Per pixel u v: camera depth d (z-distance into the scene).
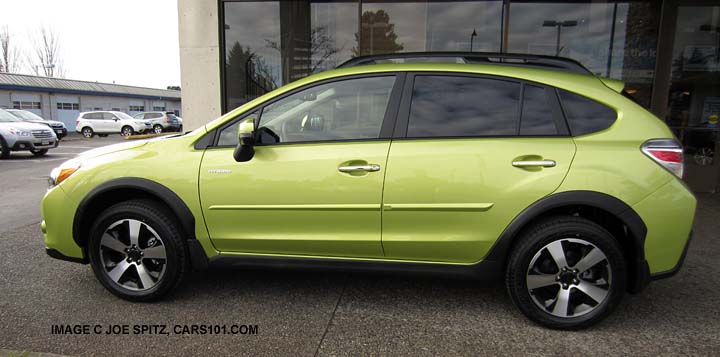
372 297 3.29
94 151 3.38
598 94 2.77
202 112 7.67
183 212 3.00
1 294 3.34
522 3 7.15
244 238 3.01
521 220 2.69
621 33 7.12
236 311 3.07
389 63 3.03
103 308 3.11
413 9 7.42
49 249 3.27
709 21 6.97
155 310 3.08
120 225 3.13
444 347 2.62
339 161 2.84
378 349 2.60
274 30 7.71
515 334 2.77
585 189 2.63
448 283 3.55
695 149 7.24
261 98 3.07
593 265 2.71
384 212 2.82
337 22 7.66
